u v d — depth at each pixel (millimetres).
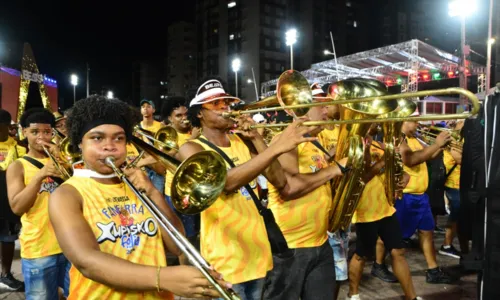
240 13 62469
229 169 2344
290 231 2818
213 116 2541
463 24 15516
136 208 1739
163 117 6012
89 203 1622
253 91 60344
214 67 67375
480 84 19156
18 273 5008
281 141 2215
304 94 2676
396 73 22891
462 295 4238
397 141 3473
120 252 1629
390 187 3482
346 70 23297
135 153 4570
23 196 2775
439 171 5461
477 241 2277
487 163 2223
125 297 1615
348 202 2932
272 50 61344
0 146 5785
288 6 62719
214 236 2408
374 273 4805
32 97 13797
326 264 2908
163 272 1353
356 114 2795
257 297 2479
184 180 1843
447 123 6602
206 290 1307
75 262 1443
